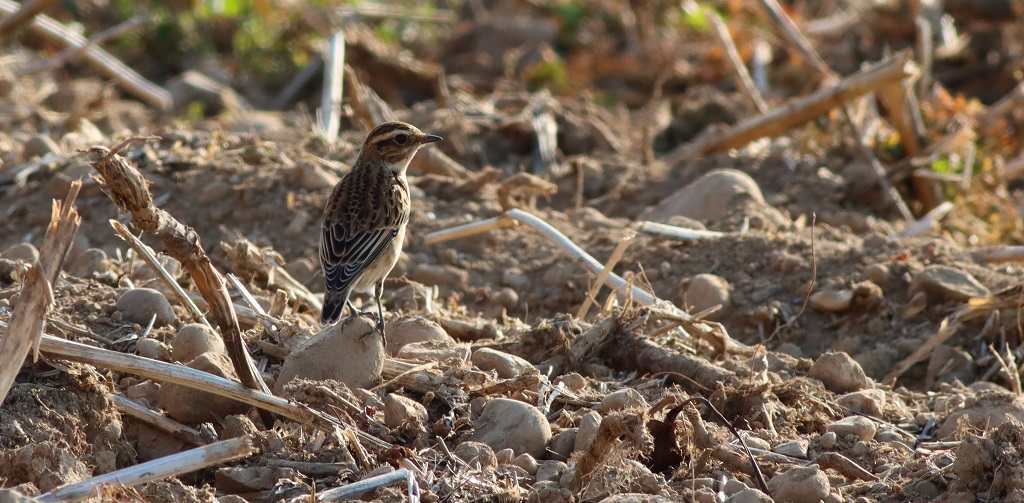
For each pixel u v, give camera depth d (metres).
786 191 16.98
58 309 10.08
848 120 17.94
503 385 9.23
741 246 13.96
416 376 9.28
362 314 9.67
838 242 14.42
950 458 8.62
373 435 8.50
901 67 17.09
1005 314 12.17
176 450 8.43
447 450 8.24
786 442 8.91
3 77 21.61
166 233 7.56
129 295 10.28
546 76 25.69
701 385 9.75
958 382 11.21
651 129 20.91
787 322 12.62
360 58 25.83
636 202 16.94
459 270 13.84
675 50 26.69
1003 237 16.47
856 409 10.00
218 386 8.31
